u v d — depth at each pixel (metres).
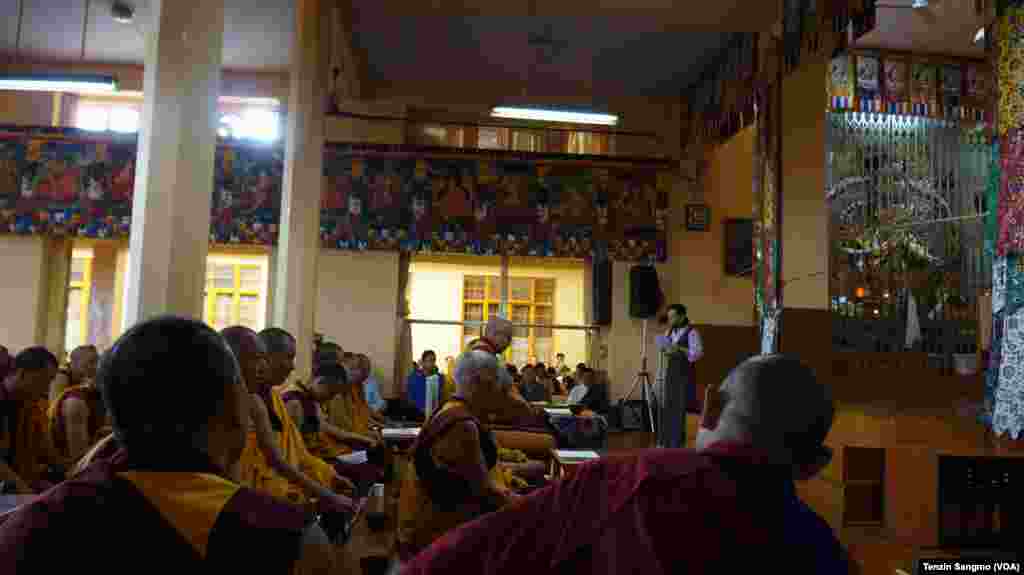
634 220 11.95
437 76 12.39
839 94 10.75
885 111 10.77
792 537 1.13
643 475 1.18
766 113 8.88
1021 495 4.78
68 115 11.84
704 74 11.79
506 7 9.01
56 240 11.27
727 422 1.26
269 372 3.85
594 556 1.13
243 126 12.10
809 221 8.53
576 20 10.15
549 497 1.24
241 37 10.76
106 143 11.12
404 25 10.45
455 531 1.26
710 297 11.97
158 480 1.15
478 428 3.28
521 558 1.17
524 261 13.59
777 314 8.34
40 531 1.08
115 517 1.10
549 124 12.66
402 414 9.82
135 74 11.85
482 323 12.03
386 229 11.55
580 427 7.52
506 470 4.70
